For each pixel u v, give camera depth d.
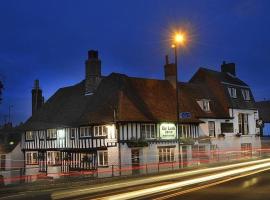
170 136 35.41
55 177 35.66
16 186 22.88
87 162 34.62
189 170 27.19
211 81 45.41
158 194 14.95
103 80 38.88
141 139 32.91
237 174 21.84
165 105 37.38
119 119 32.19
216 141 40.59
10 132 50.41
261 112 58.81
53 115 40.94
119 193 15.73
